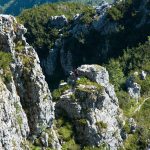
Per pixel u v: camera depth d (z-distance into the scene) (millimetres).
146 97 155250
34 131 78938
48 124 81688
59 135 90125
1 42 76375
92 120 93812
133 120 111812
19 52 78500
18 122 72938
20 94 77625
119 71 188375
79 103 94438
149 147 106375
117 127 101562
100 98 96062
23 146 72938
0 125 65562
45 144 79750
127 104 141125
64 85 103375
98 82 99000
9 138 66938
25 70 77750
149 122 127500
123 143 104625
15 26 79438
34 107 78688
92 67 99812
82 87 95875
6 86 73062
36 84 78312
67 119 94625
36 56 80438
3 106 67625
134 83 161250
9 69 74875
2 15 78375
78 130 93250
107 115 97750
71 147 89125
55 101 99312
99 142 93812
